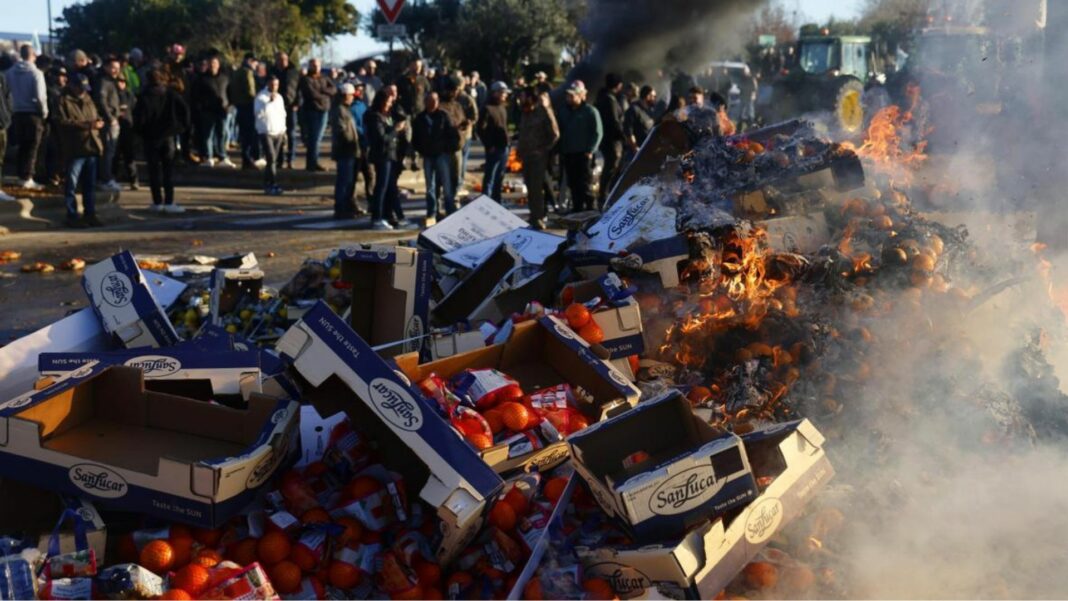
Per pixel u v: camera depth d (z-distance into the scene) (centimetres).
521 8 4081
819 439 377
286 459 387
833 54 3023
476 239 705
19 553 335
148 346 498
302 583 354
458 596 357
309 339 375
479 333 484
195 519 345
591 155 1351
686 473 344
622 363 486
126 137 1599
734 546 349
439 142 1310
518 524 373
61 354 429
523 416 404
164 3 4788
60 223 1265
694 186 589
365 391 369
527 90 1313
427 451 356
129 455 368
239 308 650
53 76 1488
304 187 1725
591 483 365
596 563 347
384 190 1300
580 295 515
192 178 1758
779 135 653
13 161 1769
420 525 378
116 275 527
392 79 1909
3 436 362
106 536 355
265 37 4497
